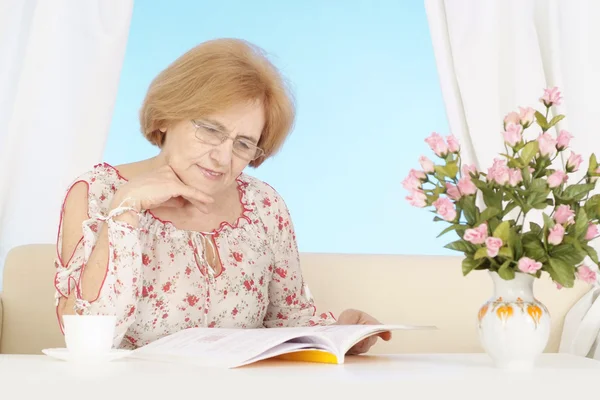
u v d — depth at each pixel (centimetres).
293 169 309
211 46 158
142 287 156
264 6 312
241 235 173
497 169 109
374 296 219
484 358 128
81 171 232
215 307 163
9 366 99
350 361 120
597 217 111
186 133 154
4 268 206
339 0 311
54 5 233
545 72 258
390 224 311
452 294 222
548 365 119
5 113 233
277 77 163
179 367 103
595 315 211
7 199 227
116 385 83
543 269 110
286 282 182
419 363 117
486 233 105
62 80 233
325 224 310
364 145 311
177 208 167
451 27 256
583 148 247
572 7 254
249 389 83
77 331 107
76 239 151
